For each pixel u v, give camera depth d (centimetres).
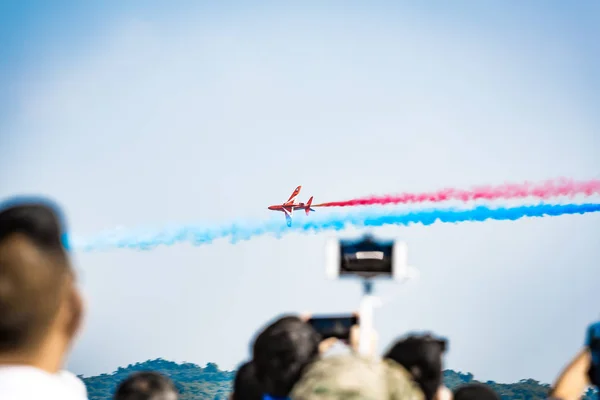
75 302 394
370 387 450
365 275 546
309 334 589
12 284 370
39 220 387
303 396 454
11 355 377
